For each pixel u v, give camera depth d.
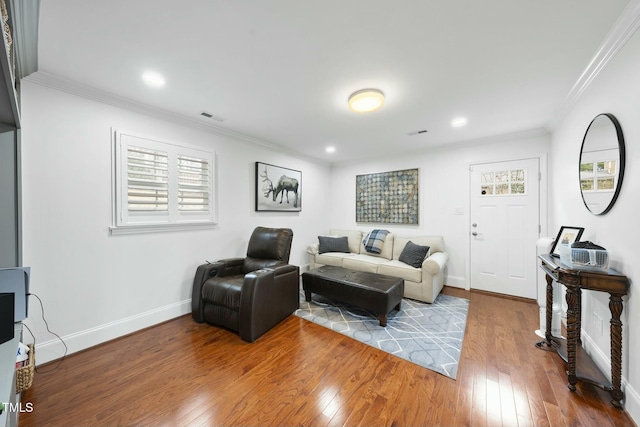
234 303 2.29
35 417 1.39
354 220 4.87
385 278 2.89
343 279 2.85
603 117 1.69
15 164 1.64
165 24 1.38
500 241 3.40
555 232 2.87
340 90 2.12
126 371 1.79
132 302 2.35
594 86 1.84
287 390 1.61
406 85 2.03
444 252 3.69
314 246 4.43
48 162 1.89
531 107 2.45
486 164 3.50
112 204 2.22
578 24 1.38
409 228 4.20
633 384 1.39
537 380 1.69
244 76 1.91
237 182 3.34
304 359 1.94
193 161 2.82
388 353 2.02
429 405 1.48
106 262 2.19
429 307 2.96
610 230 1.64
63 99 1.96
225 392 1.59
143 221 2.41
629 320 1.44
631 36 1.40
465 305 3.02
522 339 2.22
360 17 1.33
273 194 3.85
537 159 3.14
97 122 2.14
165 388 1.62
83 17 1.31
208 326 2.49
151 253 2.49
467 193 3.65
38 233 1.85
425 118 2.74
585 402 1.49
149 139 2.45
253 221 3.57
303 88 2.09
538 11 1.29
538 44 1.54
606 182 1.68
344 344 2.16
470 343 2.16
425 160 4.03
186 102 2.35
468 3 1.24
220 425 1.35
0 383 0.83
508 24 1.38
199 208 2.88
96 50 1.59
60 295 1.95
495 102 2.34
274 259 2.90
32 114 1.82
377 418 1.40
